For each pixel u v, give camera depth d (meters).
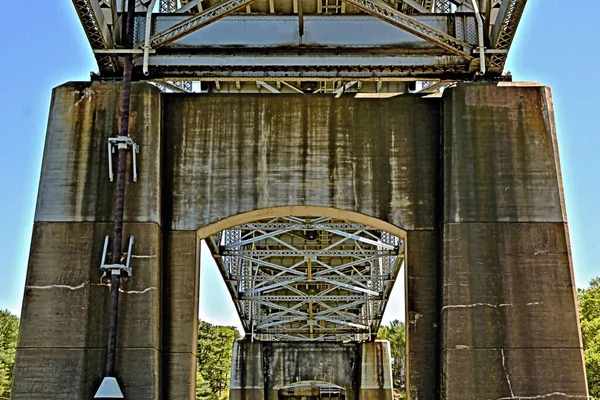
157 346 17.22
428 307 17.88
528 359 16.94
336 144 18.80
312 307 49.25
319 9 26.06
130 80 18.67
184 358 17.48
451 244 17.70
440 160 18.70
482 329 17.14
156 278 17.55
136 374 16.88
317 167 18.67
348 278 40.81
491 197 17.94
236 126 18.91
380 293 42.38
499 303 17.30
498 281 17.44
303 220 33.94
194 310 17.89
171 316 17.73
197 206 18.44
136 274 17.50
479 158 18.19
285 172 18.64
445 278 17.53
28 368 16.95
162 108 18.88
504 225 17.78
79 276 17.56
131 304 17.31
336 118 18.94
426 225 18.38
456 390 16.81
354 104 19.02
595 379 55.59
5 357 83.81
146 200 18.00
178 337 17.61
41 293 17.42
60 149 18.36
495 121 18.41
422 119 18.94
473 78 19.55
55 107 18.67
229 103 19.03
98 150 18.39
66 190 18.11
